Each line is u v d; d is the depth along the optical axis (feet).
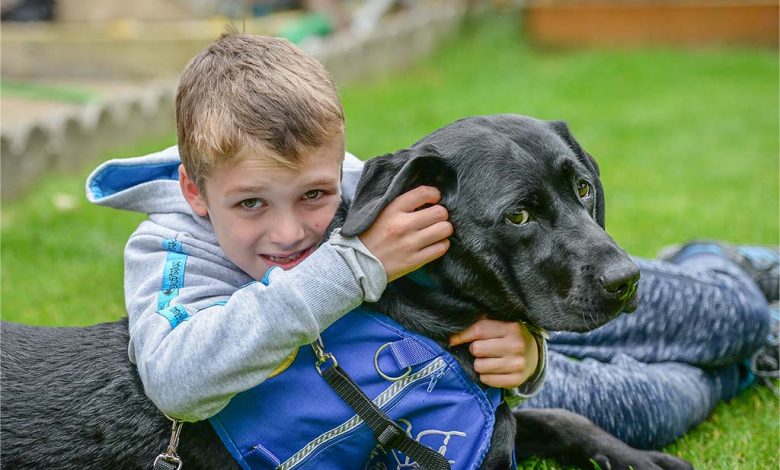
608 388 11.85
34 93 32.27
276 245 8.82
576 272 8.68
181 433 9.22
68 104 31.17
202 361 8.29
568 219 8.89
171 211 9.83
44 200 22.65
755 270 14.74
